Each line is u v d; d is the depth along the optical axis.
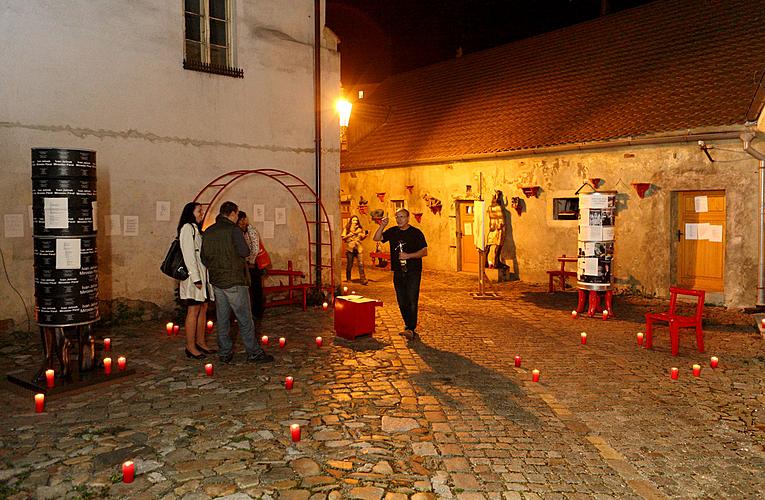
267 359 7.32
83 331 6.46
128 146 9.35
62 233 5.99
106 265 9.23
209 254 7.00
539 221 14.77
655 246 12.60
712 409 5.82
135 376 6.64
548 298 12.85
